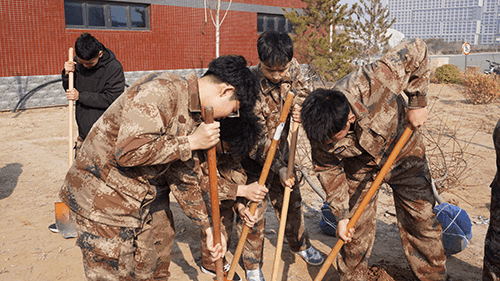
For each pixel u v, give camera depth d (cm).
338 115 212
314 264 341
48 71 1127
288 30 1775
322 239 394
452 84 1714
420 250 280
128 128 180
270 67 266
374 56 1766
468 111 1101
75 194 201
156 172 208
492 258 236
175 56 1381
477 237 394
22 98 1084
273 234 403
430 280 286
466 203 491
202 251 322
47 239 385
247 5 1577
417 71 246
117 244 202
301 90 313
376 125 241
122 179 197
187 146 189
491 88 1199
